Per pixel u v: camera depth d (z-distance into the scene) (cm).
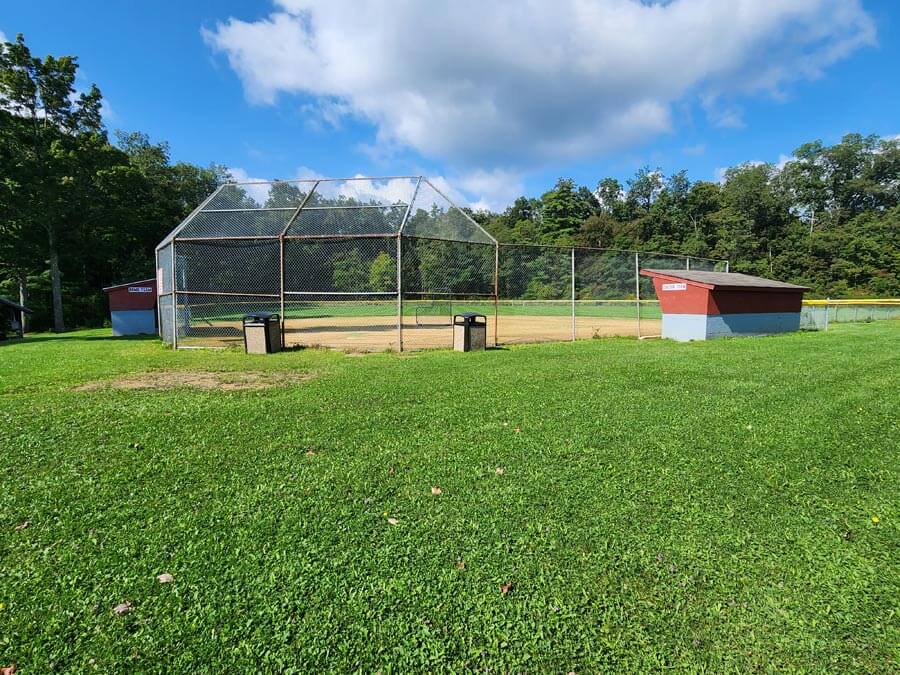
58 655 170
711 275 1420
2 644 175
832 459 358
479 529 254
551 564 223
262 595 201
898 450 378
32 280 2681
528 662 168
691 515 270
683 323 1340
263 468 339
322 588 206
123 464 348
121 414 487
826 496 296
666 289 1375
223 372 753
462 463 347
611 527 256
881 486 311
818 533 252
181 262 1324
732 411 493
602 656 170
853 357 912
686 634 181
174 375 726
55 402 543
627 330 1728
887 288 4288
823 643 176
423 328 1777
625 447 381
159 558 229
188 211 3809
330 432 423
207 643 175
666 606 196
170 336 1231
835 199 6197
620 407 508
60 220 2250
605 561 226
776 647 175
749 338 1338
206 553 232
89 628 183
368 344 1194
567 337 1427
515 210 7856
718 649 173
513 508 277
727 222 5209
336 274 1983
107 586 207
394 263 1986
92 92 2273
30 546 239
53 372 756
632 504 283
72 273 2991
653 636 180
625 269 2270
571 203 6328
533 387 614
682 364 820
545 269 2525
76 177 2202
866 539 247
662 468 338
